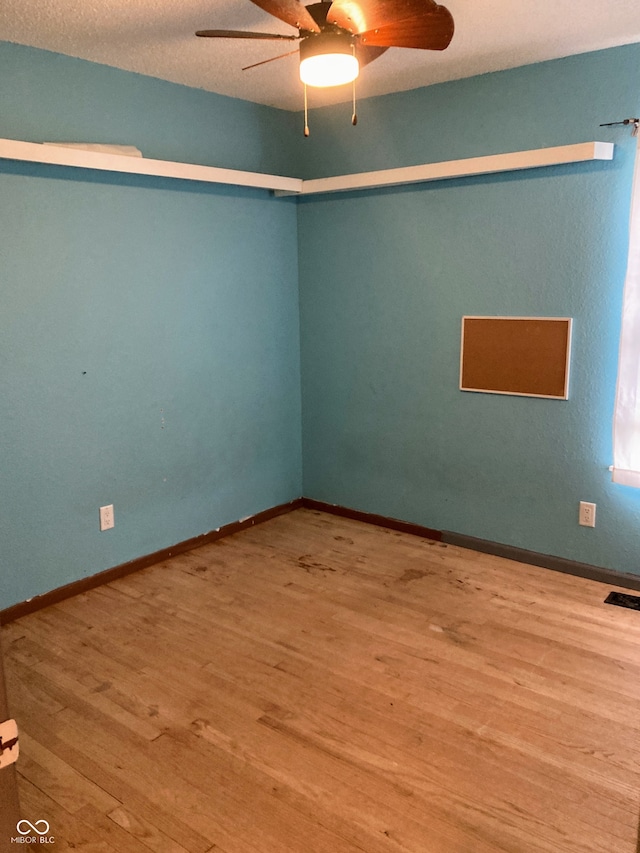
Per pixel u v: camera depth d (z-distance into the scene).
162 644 2.79
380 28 2.02
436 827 1.83
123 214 3.22
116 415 3.33
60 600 3.18
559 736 2.19
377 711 2.33
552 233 3.19
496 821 1.85
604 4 2.42
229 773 2.05
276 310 4.16
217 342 3.80
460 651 2.70
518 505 3.54
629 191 2.95
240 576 3.44
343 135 3.88
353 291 4.01
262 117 3.88
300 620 2.97
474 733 2.21
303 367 4.38
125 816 1.89
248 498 4.15
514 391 3.43
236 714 2.33
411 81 3.39
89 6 2.38
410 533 4.00
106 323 3.22
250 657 2.68
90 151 2.90
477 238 3.44
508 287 3.38
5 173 2.76
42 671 2.60
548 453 3.38
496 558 3.62
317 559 3.64
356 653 2.70
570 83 3.03
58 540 3.16
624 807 1.90
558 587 3.25
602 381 3.16
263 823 1.86
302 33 2.08
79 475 3.21
